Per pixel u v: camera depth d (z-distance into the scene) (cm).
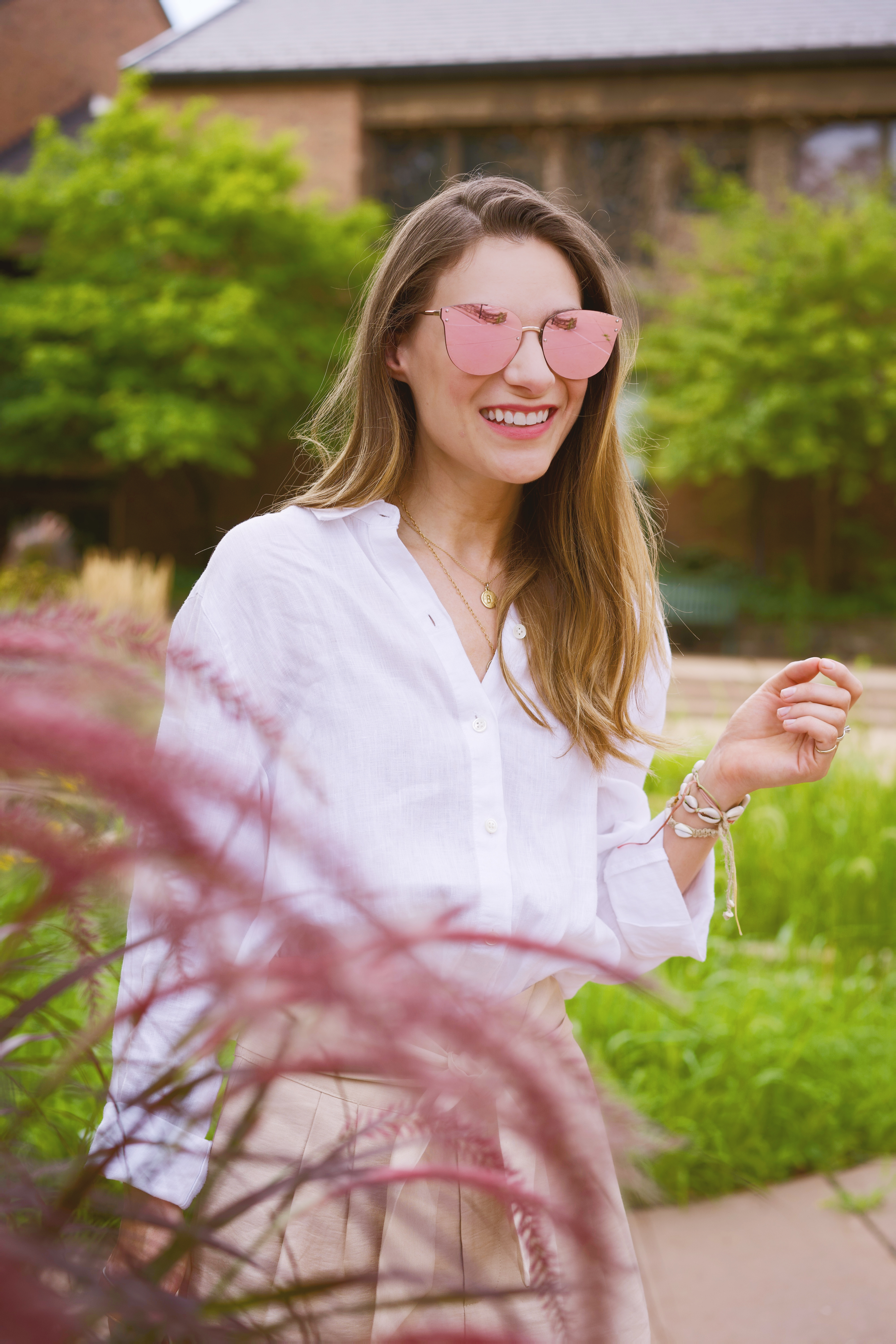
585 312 116
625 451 142
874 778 432
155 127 1340
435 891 106
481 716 113
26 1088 58
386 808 108
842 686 120
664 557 1458
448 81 1465
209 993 43
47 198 1330
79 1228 48
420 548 126
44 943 72
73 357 1292
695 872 129
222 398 1388
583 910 117
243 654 111
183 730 76
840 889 370
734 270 1385
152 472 1380
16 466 1506
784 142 1446
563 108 1449
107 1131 57
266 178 1300
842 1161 258
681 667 989
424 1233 76
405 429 126
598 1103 41
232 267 1361
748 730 125
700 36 1462
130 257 1298
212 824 38
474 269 117
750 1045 269
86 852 36
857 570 1504
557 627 124
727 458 1297
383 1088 83
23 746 30
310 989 35
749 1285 211
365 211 1402
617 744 126
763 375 1303
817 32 1439
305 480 145
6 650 42
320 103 1484
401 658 111
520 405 116
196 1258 55
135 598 527
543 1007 116
